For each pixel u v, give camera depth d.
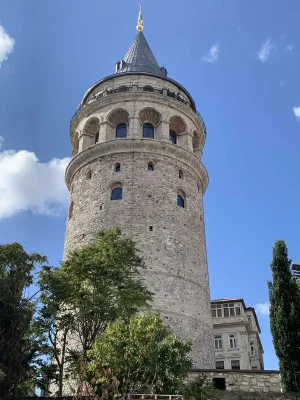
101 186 38.66
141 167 38.97
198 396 21.66
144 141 39.75
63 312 28.95
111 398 20.89
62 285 26.86
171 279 34.59
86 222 37.56
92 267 27.38
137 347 21.55
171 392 20.69
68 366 28.80
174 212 37.84
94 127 43.81
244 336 57.75
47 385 27.53
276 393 24.97
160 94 42.62
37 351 25.89
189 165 41.59
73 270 27.48
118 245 28.83
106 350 21.80
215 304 60.84
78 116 44.62
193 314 34.34
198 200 41.22
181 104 43.38
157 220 36.66
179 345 21.95
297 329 26.25
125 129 42.53
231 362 56.56
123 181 38.28
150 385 20.89
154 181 38.47
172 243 36.19
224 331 58.56
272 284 28.41
